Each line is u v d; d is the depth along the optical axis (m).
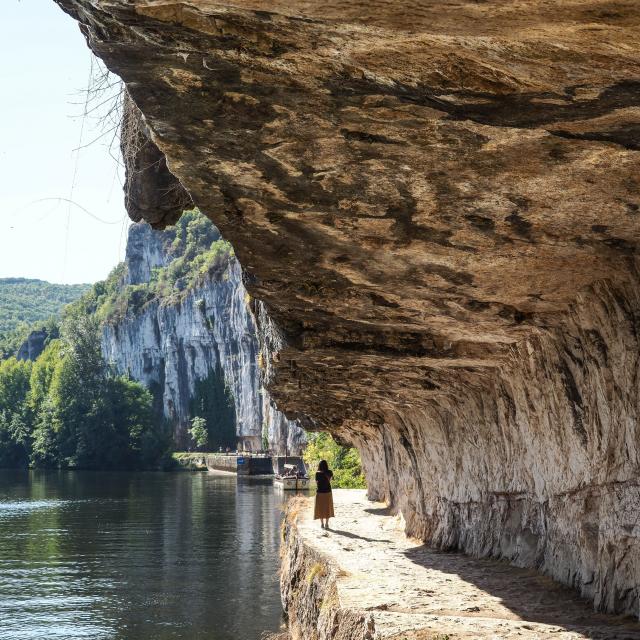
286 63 5.22
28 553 33.28
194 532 39.84
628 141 5.83
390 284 9.32
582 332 9.36
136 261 193.88
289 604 18.56
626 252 7.91
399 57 4.98
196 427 143.50
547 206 7.10
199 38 5.00
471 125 5.75
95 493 71.62
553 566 11.25
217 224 7.87
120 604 23.22
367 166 6.55
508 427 12.36
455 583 11.88
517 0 4.11
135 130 8.16
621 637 8.11
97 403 133.75
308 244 8.29
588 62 4.74
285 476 71.44
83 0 4.95
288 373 13.82
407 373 13.05
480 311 9.88
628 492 8.88
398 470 21.14
